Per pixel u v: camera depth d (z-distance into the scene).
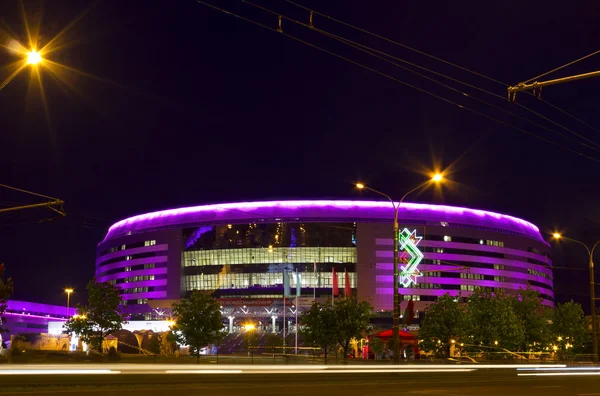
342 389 28.53
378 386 31.14
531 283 180.25
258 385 29.98
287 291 148.25
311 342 68.81
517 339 79.06
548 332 89.12
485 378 40.44
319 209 164.75
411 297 161.12
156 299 170.62
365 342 88.38
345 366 37.38
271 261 163.12
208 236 168.38
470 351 75.69
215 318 71.19
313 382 32.41
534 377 41.38
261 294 162.12
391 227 163.25
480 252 171.62
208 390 26.19
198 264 168.62
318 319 68.38
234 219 167.50
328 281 160.12
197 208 174.12
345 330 67.56
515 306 89.19
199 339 70.12
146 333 105.25
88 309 79.75
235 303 147.75
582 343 97.75
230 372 31.53
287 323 153.38
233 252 165.62
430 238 166.88
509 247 177.12
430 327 75.50
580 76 22.83
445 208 171.88
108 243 190.75
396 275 41.41
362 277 160.00
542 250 189.12
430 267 165.12
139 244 178.75
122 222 192.25
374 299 159.12
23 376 25.64
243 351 127.19
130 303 176.38
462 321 75.19
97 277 197.38
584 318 100.50
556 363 60.56
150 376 29.12
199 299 71.75
